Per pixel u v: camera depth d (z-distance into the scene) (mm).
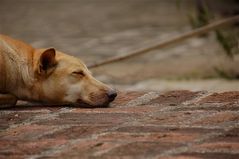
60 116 7844
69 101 8383
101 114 7848
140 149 6266
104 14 26641
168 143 6434
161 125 7145
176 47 18469
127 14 26297
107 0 31672
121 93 9055
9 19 25562
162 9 27219
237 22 13617
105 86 8312
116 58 11484
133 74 14570
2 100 8438
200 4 17156
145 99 8617
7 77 8383
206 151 6145
